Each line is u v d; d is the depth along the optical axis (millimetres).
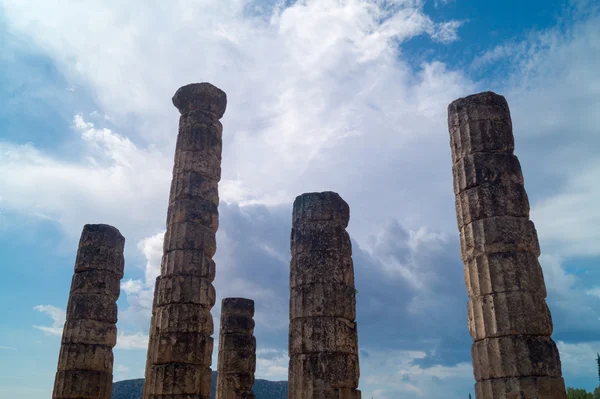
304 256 14938
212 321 19484
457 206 15328
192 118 21047
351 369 13922
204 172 20391
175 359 17781
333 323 14102
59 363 21594
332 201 15391
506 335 13219
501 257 13891
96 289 22734
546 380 12734
